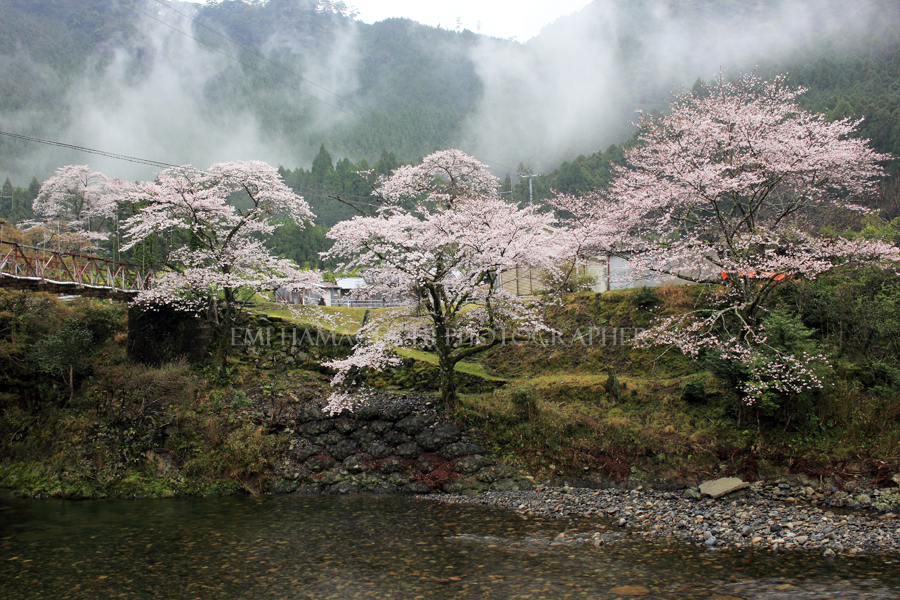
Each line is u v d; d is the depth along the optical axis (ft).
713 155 77.87
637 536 47.29
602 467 63.77
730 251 68.69
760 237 65.98
